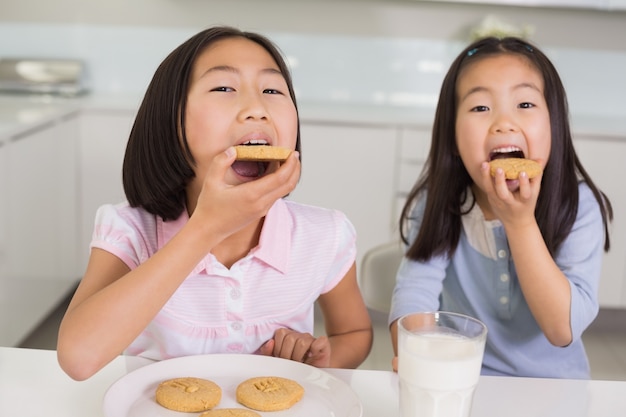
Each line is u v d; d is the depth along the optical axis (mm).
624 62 3859
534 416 1012
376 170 3406
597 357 3295
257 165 1114
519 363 1468
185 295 1213
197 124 1103
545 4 3590
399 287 1500
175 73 1126
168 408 949
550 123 1434
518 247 1264
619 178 3350
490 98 1390
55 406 994
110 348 968
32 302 2951
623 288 3410
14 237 2734
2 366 1095
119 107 3400
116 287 975
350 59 3869
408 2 3805
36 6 3830
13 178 2715
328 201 3432
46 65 3713
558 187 1439
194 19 3830
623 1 3568
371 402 1032
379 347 3242
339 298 1376
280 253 1249
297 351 1181
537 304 1286
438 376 876
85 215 3486
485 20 3686
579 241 1446
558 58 3857
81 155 3441
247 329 1235
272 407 950
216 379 1037
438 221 1503
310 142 3391
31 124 2840
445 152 1505
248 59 1125
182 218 1232
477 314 1505
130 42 3859
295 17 3826
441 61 3867
